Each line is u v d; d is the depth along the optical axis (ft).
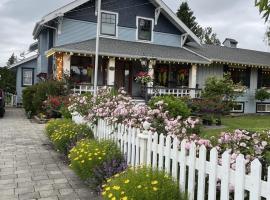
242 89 67.31
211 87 60.29
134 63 66.49
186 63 65.67
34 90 56.65
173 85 69.26
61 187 17.71
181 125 18.42
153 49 66.18
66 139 23.81
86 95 31.68
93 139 21.97
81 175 17.48
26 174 20.16
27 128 42.24
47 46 70.74
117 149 18.01
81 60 60.85
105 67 62.64
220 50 81.15
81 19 63.67
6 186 17.80
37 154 25.91
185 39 73.87
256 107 78.13
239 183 9.98
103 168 16.53
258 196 9.43
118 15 67.21
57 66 54.95
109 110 22.43
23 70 85.20
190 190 12.07
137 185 11.94
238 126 48.49
